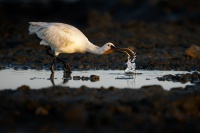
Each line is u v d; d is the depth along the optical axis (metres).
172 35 28.28
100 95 12.42
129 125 9.93
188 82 15.38
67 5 46.38
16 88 14.06
